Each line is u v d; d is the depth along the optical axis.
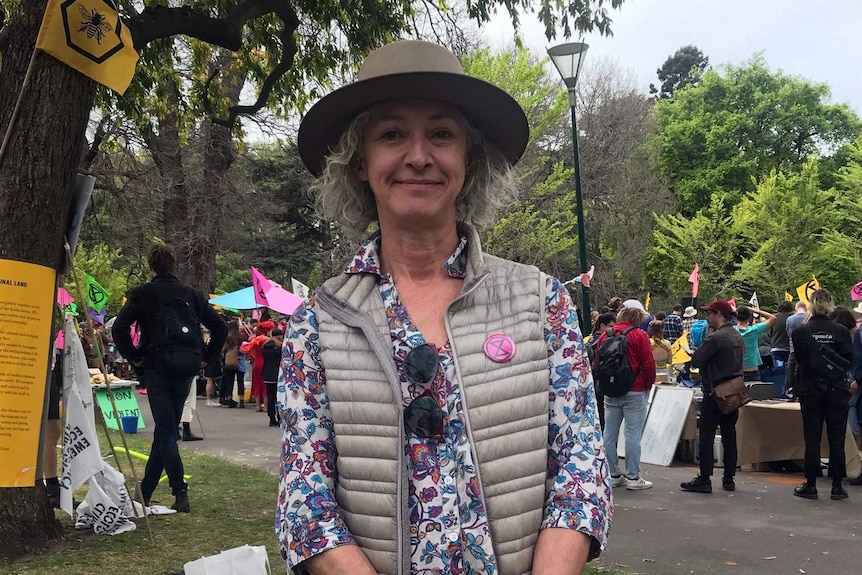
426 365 1.35
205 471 7.55
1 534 4.36
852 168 35.78
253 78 10.06
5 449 4.17
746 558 5.14
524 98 21.56
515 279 1.46
